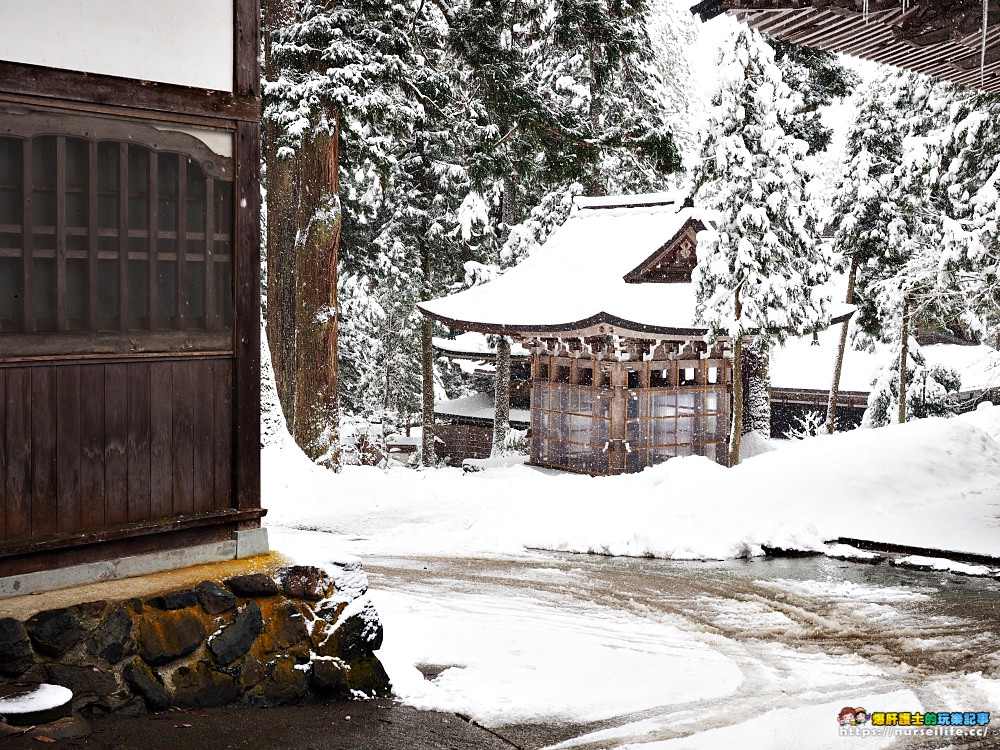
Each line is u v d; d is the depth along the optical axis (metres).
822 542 12.45
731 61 20.66
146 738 5.14
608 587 10.61
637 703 6.54
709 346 24.30
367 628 6.51
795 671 7.49
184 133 6.24
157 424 6.14
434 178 31.16
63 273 5.72
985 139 24.55
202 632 5.81
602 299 23.91
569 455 24.86
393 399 33.28
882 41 9.64
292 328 21.45
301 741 5.34
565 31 29.12
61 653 5.32
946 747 5.61
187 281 6.29
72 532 5.75
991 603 9.69
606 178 34.16
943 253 26.12
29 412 5.59
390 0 21.28
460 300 26.69
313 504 16.14
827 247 26.83
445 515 15.13
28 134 5.56
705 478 15.24
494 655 7.82
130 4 5.93
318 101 19.94
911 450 15.02
